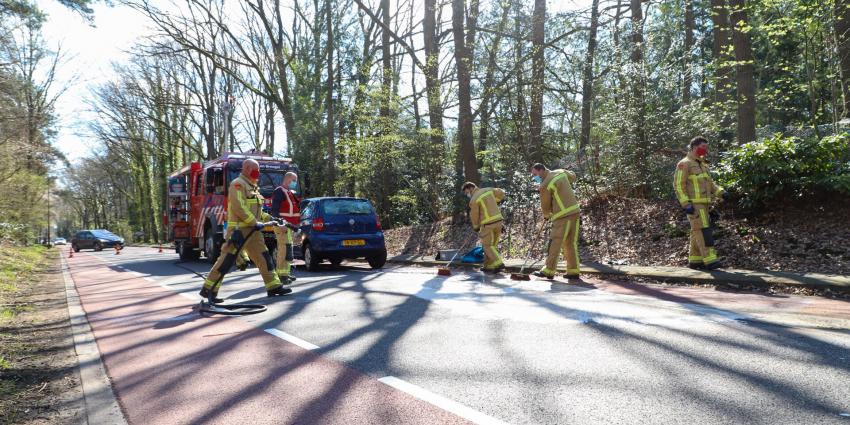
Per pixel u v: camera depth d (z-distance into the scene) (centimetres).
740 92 1349
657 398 327
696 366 384
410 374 397
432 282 926
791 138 929
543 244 1265
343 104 2445
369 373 405
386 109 1970
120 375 436
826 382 342
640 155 1223
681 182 841
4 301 939
